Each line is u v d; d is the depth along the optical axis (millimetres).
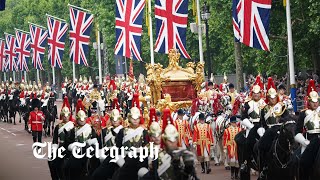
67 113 26781
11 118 79625
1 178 33875
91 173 24391
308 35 52469
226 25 62500
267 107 25859
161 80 40594
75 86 81188
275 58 56688
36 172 36031
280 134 24094
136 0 55969
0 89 82938
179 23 50312
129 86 58094
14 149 48250
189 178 17203
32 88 72375
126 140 20797
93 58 116875
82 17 73500
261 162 25750
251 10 38906
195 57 80375
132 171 20516
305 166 22453
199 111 38562
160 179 17578
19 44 105875
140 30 56094
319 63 57188
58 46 84500
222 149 36812
